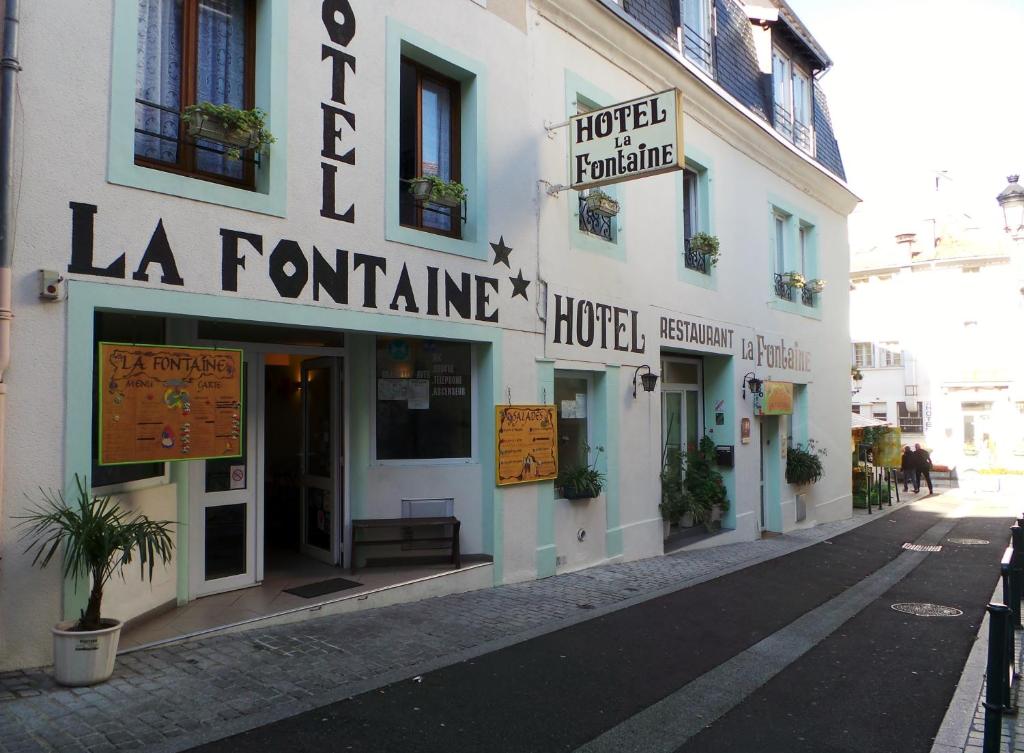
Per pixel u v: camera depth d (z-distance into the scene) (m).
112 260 5.12
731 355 12.49
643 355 10.36
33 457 4.76
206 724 4.24
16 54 4.71
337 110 6.59
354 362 7.66
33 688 4.51
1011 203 12.68
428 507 7.87
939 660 6.32
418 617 6.62
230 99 6.18
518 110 8.49
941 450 32.72
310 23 6.43
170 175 5.43
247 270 5.86
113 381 5.13
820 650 6.52
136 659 5.13
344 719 4.45
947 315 32.94
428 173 7.86
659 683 5.44
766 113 14.02
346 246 6.60
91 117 5.05
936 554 12.33
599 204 9.12
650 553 10.39
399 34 7.18
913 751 4.46
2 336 4.60
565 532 8.98
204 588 6.55
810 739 4.60
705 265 12.11
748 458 12.90
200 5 6.05
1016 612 6.82
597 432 9.65
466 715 4.65
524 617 6.86
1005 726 4.79
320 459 7.95
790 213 14.92
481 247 7.91
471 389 8.17
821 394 16.12
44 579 4.80
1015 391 31.61
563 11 9.12
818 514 15.82
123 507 5.49
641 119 8.05
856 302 34.88
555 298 8.86
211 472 6.63
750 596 8.41
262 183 6.10
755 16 13.98
